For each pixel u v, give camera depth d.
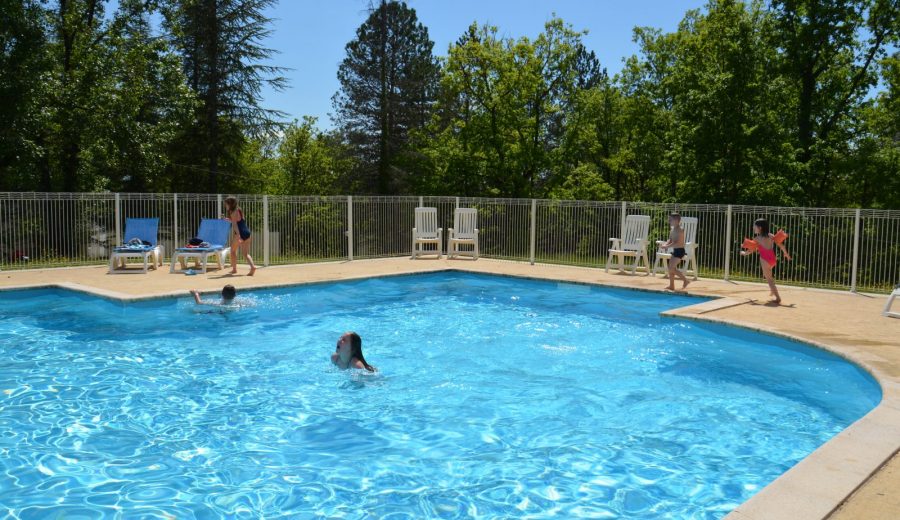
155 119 26.44
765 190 25.52
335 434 6.02
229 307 11.48
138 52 23.81
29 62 20.09
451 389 7.43
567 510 4.56
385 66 35.19
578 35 33.22
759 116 24.94
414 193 34.75
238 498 4.69
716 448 5.79
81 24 23.84
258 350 8.91
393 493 4.80
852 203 29.69
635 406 6.91
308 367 8.17
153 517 4.37
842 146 28.55
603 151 39.84
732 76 24.28
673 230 13.16
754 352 9.10
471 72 32.66
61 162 24.47
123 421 6.25
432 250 20.70
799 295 12.81
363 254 18.95
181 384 7.41
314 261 17.78
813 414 6.70
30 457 5.37
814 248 14.62
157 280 13.30
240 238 14.40
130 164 24.97
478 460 5.46
